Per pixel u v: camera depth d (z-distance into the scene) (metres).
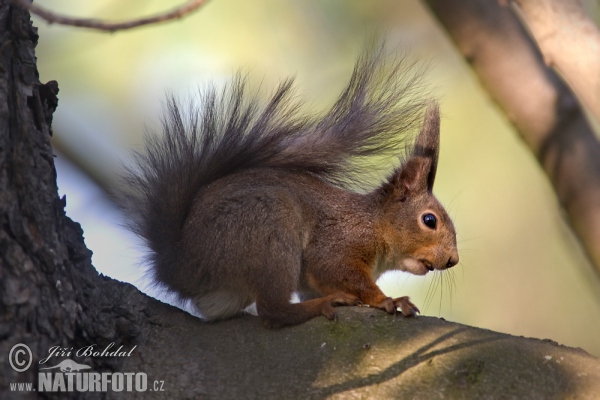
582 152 9.68
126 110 12.93
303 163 9.94
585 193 9.61
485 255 12.99
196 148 9.24
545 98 9.80
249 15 13.05
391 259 10.27
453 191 13.02
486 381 6.68
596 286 11.86
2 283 6.27
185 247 8.51
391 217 10.15
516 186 13.05
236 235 8.38
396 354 7.05
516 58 9.98
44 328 6.41
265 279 8.21
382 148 10.12
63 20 5.35
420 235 10.13
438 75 12.94
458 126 13.02
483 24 10.02
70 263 6.98
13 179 6.51
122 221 9.10
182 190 8.84
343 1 13.03
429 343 7.14
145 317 7.46
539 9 7.04
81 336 6.78
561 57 6.97
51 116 7.25
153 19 5.46
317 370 6.96
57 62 12.90
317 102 12.42
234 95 9.62
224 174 9.34
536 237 12.99
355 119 10.02
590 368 6.81
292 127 9.68
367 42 12.23
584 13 7.05
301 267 9.53
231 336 7.50
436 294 12.75
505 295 12.88
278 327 7.74
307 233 9.50
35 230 6.56
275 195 8.73
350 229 9.77
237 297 8.34
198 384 6.83
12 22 6.77
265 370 7.01
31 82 6.83
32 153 6.70
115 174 12.41
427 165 10.28
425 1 10.27
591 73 6.86
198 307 8.45
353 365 6.98
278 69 12.73
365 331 7.40
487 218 13.06
